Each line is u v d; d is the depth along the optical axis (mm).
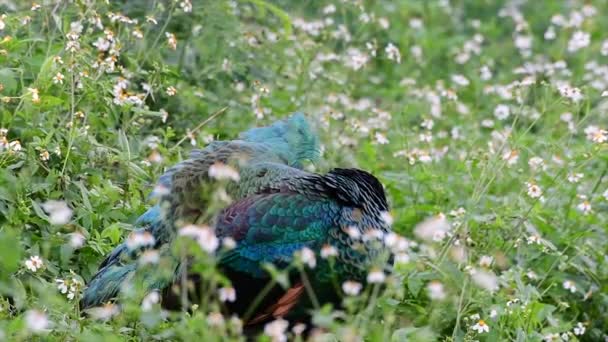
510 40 21141
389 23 19828
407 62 19500
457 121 17047
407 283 11922
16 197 11141
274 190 10852
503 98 17469
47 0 13555
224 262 10531
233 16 15016
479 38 19172
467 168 14203
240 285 10594
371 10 20156
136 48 14227
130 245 10078
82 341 9500
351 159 14820
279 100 15180
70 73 12086
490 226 12945
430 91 17375
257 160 11250
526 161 15062
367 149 14703
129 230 11258
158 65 13352
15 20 12719
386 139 15039
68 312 9953
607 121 16953
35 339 9641
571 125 15039
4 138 11336
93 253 11258
